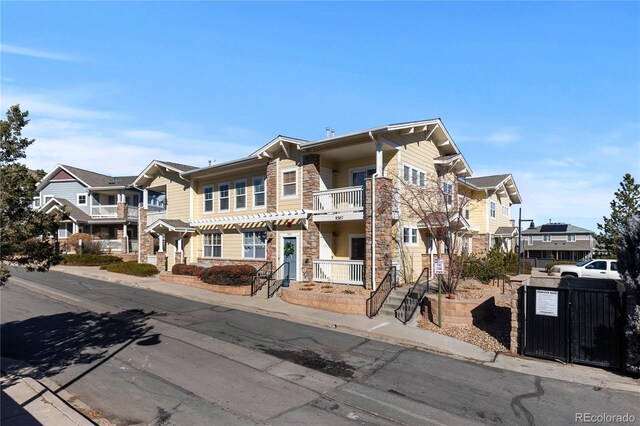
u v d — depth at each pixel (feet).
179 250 82.79
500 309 48.01
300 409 21.59
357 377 26.63
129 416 20.58
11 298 54.54
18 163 23.45
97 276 78.79
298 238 62.85
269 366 28.37
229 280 59.26
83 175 128.57
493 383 25.99
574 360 29.86
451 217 51.13
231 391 23.89
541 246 180.24
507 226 117.60
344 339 36.17
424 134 65.31
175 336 35.91
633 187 88.07
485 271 61.46
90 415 20.72
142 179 95.40
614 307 28.78
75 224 117.29
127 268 82.99
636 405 22.94
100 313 45.39
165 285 67.67
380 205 52.37
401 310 45.24
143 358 29.84
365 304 45.09
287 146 64.39
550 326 30.89
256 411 21.25
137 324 40.32
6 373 26.76
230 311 47.73
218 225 78.69
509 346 34.09
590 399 23.68
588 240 175.52
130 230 126.41
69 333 36.94
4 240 22.36
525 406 22.58
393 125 53.11
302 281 61.16
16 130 23.62
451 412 21.67
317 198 61.26
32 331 37.70
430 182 60.64
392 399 23.20
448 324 40.22
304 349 32.68
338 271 56.90
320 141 58.29
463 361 30.53
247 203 74.69
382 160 54.80
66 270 89.10
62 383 25.08
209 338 35.35
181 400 22.58
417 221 62.75
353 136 54.34
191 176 83.20
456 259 50.55
